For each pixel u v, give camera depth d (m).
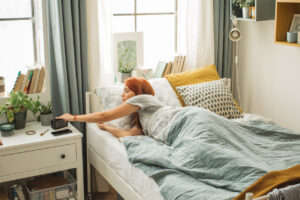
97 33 2.85
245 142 2.20
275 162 1.99
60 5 2.61
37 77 2.70
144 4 3.25
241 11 3.22
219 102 2.79
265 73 3.25
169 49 3.41
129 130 2.53
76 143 2.51
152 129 2.46
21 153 2.34
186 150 2.04
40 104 2.63
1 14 2.71
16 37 2.78
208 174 1.85
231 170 1.80
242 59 3.47
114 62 3.05
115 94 2.73
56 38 2.69
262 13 2.92
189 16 3.22
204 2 3.22
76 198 2.67
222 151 1.91
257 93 3.37
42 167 2.43
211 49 3.30
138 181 2.07
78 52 2.79
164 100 2.78
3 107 2.48
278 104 3.18
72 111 2.84
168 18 3.35
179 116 2.36
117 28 3.20
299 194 1.50
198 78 3.01
